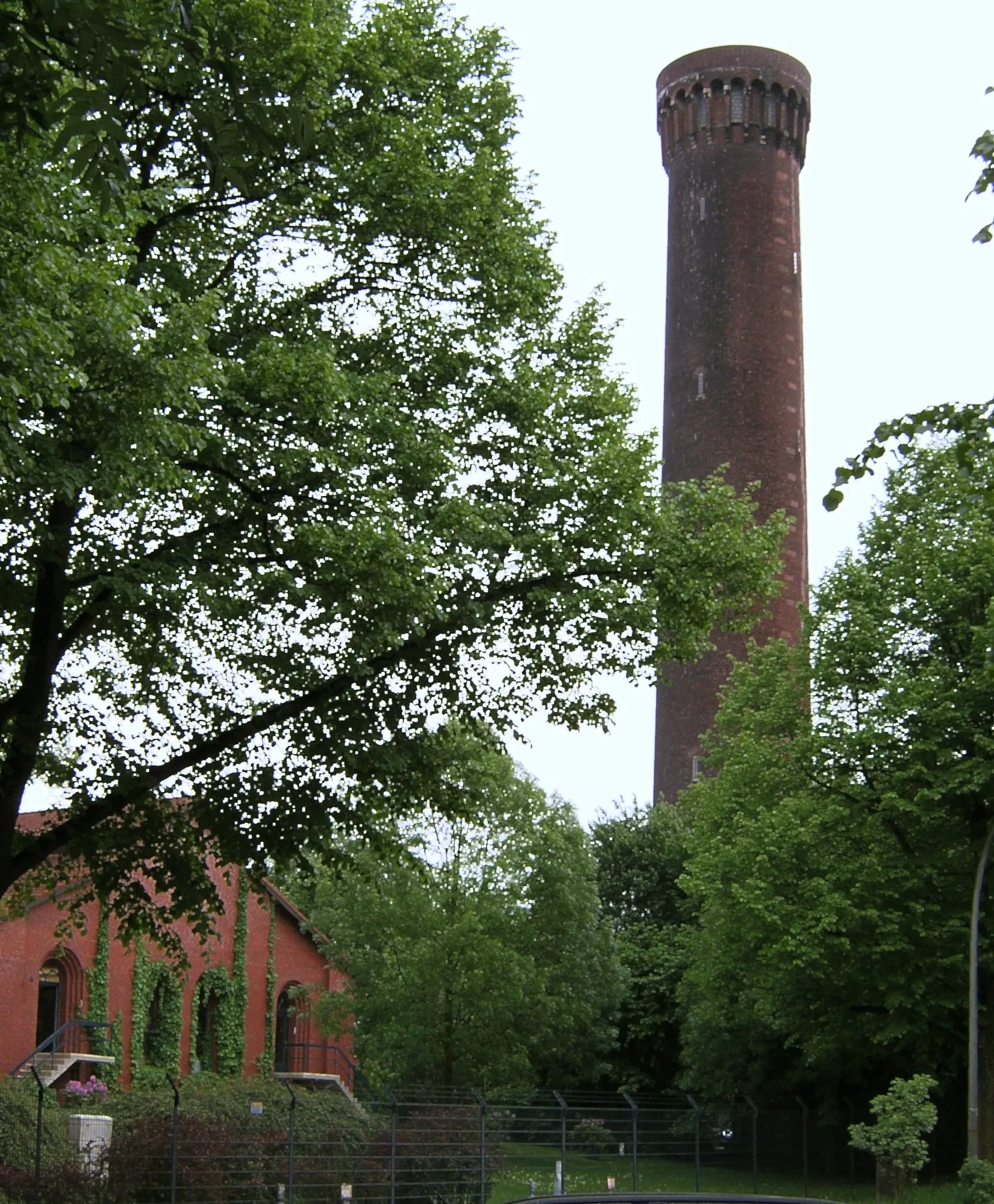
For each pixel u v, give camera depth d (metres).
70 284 16.50
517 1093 45.88
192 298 21.30
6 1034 38.78
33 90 7.87
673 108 81.19
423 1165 31.70
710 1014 46.44
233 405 20.75
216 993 46.00
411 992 43.81
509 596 23.34
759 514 75.19
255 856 23.27
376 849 24.47
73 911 24.22
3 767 21.05
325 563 20.23
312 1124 30.91
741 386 76.69
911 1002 36.28
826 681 38.84
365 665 21.31
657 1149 39.44
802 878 37.84
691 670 73.94
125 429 17.45
